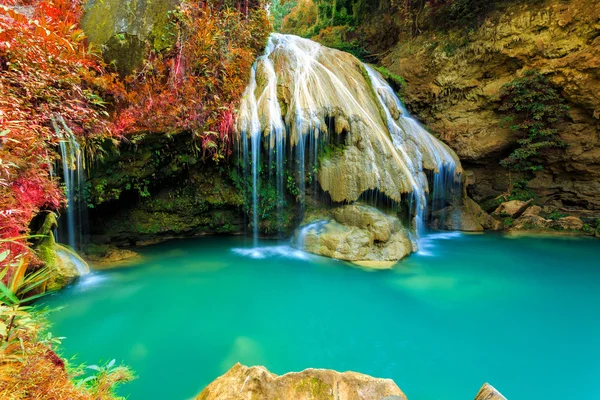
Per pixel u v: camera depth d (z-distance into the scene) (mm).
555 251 8602
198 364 3895
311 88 8305
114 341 4277
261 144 8039
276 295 5828
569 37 10000
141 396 3311
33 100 5176
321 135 7969
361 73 10180
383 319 5129
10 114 4355
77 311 4961
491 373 3908
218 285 6145
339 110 8008
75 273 5781
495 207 12031
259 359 4062
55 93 5473
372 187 7688
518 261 7836
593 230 10117
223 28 8273
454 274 6961
